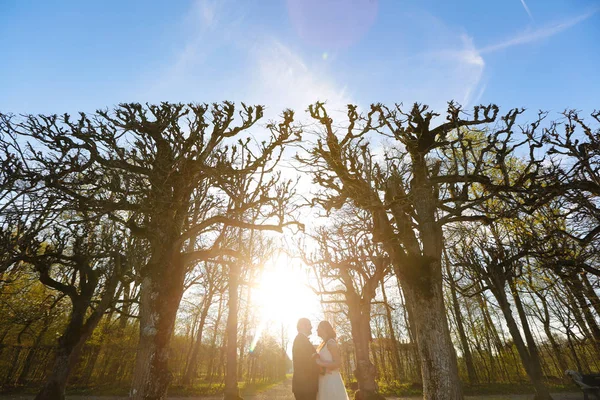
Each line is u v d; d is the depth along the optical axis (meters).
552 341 19.44
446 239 14.93
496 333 23.17
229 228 13.20
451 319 26.88
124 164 7.93
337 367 4.61
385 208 8.51
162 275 7.37
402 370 24.67
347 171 8.80
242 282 15.14
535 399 12.32
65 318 20.97
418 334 7.86
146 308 7.08
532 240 11.13
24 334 19.48
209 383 24.30
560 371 19.67
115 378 22.05
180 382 22.97
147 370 6.51
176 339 28.86
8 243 8.97
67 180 8.85
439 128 9.48
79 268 12.39
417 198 8.97
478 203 8.50
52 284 12.20
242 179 9.66
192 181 8.59
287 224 9.52
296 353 4.75
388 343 26.38
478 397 16.73
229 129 9.04
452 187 10.20
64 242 12.23
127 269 11.97
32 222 8.79
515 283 13.62
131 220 8.05
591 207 8.78
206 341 36.59
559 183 8.59
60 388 11.12
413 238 8.72
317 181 9.56
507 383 20.09
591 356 18.16
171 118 8.45
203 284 23.80
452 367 7.26
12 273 13.96
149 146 8.13
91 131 8.23
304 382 4.49
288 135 9.26
